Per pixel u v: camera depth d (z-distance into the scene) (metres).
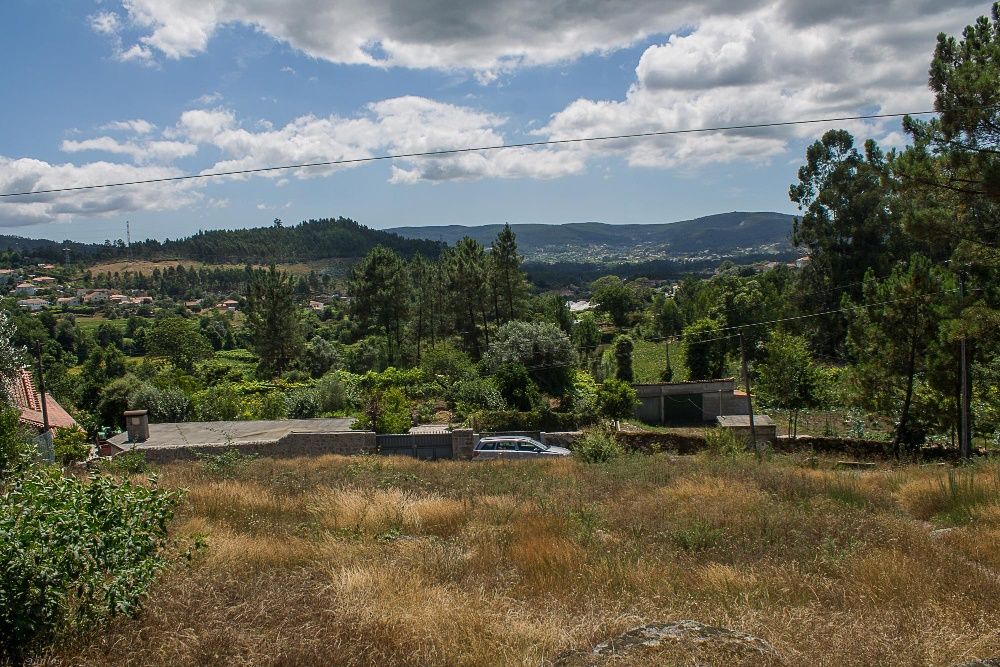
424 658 4.46
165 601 4.93
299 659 4.20
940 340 21.39
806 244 55.34
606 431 25.30
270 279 60.59
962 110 13.98
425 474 14.89
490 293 62.44
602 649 4.46
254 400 40.41
